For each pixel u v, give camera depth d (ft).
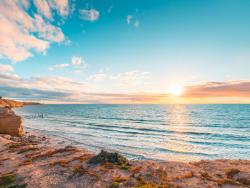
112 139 159.84
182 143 141.90
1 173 64.59
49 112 579.48
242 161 70.64
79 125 262.67
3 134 162.91
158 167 62.80
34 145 115.55
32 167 67.87
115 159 69.36
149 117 371.56
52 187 51.11
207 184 47.42
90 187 49.44
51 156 82.07
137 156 109.19
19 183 54.19
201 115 398.42
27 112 584.81
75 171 60.13
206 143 141.28
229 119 313.12
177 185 46.93
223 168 61.52
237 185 46.47
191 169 60.80
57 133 194.29
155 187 44.70
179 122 281.33
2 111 182.09
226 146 131.75
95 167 63.52
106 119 345.10
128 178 53.21
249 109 590.14
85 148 128.26
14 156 86.43
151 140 154.40
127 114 458.91
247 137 163.53
